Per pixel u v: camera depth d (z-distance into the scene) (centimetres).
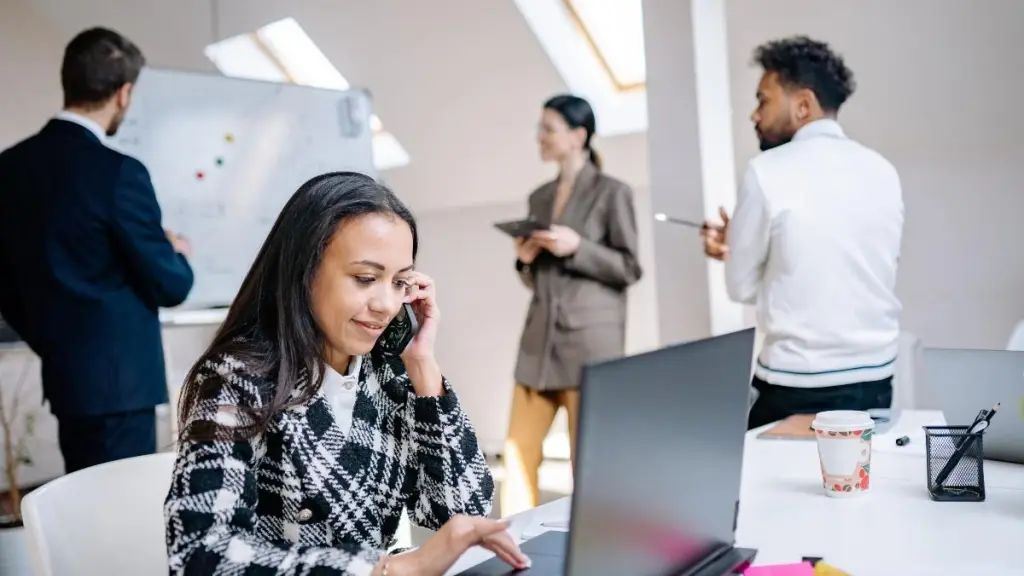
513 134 491
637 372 99
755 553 125
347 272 124
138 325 269
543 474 477
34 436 477
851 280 241
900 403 273
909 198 399
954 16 344
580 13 444
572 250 336
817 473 174
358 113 414
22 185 262
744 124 412
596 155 362
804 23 371
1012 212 379
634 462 99
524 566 120
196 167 379
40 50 566
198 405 120
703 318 346
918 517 144
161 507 159
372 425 138
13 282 269
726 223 294
